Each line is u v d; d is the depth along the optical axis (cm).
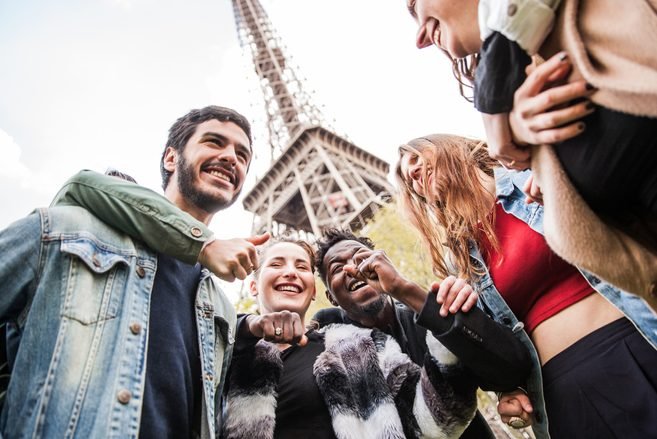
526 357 71
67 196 69
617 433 58
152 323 67
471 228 84
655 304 48
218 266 65
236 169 93
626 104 38
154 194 68
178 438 64
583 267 45
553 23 43
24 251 60
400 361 88
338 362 88
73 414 52
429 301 73
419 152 92
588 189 46
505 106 46
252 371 87
